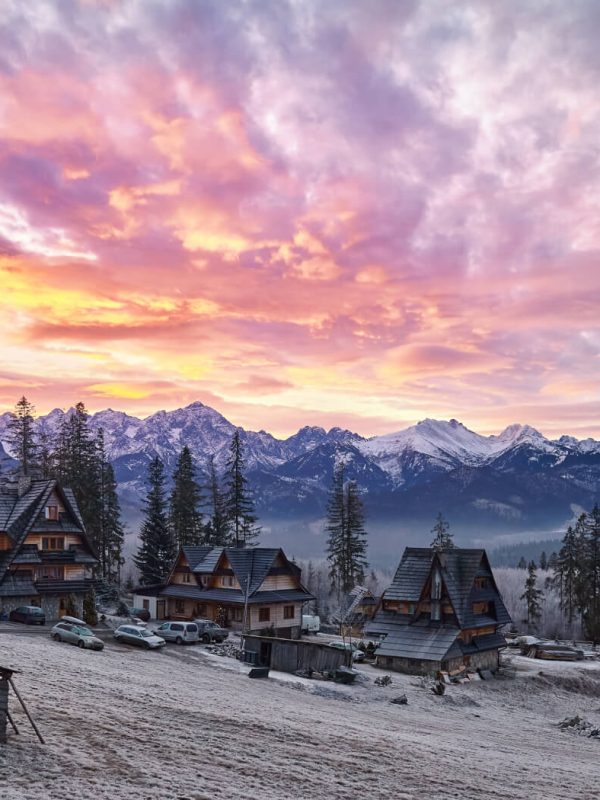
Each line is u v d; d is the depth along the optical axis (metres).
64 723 25.16
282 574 75.19
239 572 72.38
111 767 21.19
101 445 97.38
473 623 66.62
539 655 79.75
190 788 20.33
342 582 103.12
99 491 95.38
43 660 39.50
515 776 27.50
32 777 19.41
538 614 113.62
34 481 69.75
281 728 29.50
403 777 24.58
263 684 45.47
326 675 51.41
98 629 62.34
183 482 101.75
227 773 22.28
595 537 103.94
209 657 53.59
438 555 67.19
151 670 43.84
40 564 63.84
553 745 39.09
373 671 61.09
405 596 67.19
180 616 75.75
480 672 64.50
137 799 18.89
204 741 25.62
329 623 98.75
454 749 31.42
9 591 61.22
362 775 24.12
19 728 23.67
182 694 35.28
